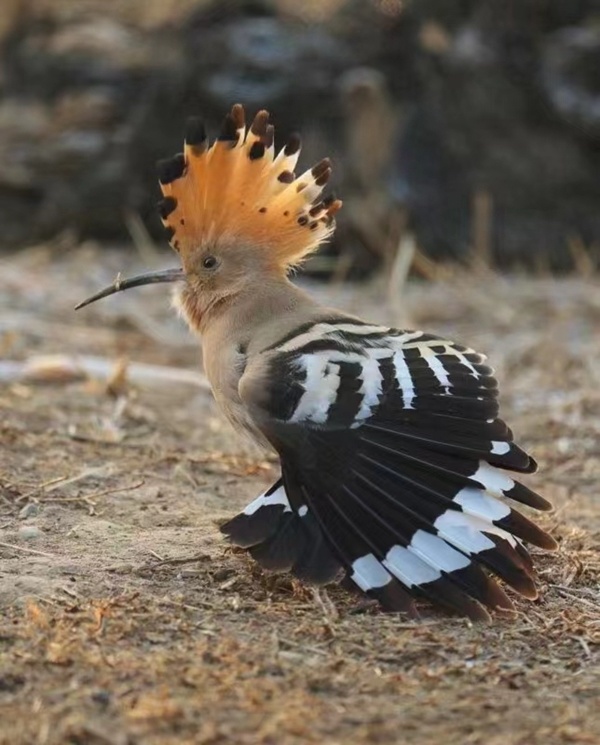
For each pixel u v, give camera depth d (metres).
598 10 21.55
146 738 6.43
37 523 9.62
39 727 6.49
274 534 8.32
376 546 7.88
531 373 15.56
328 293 18.70
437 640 7.71
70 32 21.67
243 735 6.49
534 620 8.14
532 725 6.74
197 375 14.74
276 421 8.14
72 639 7.50
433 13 21.23
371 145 20.09
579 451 12.91
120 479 10.84
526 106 21.08
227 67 20.64
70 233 20.52
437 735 6.60
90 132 20.72
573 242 20.56
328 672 7.25
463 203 20.52
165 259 19.67
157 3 21.86
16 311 16.95
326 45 20.70
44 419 12.60
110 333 16.48
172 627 7.76
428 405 8.14
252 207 9.48
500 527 7.90
